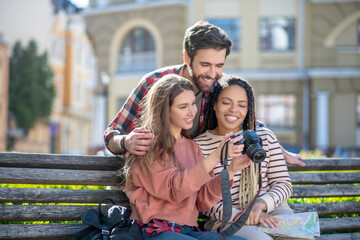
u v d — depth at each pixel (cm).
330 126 1889
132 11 2016
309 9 1908
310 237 277
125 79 2041
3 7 2966
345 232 371
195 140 321
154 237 257
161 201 267
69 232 284
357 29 1880
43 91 2945
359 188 355
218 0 1931
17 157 287
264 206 287
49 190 288
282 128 1928
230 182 271
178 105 276
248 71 1928
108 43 2064
